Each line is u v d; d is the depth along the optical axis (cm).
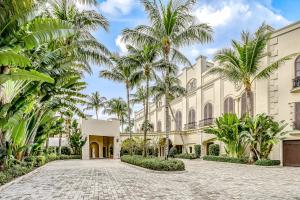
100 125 3575
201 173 1498
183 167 1552
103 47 1694
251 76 2484
